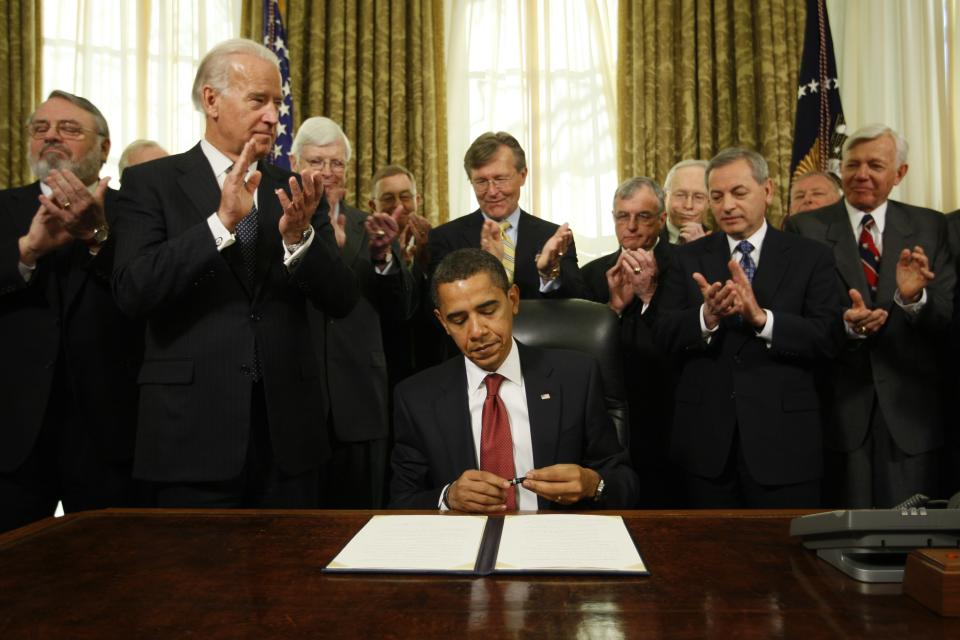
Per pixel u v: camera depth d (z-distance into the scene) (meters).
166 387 1.64
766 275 2.21
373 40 4.50
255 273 1.70
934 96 4.62
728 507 2.13
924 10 4.63
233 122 1.72
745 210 2.23
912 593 0.87
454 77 4.68
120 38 4.46
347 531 1.21
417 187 4.46
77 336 2.01
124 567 1.02
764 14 4.57
